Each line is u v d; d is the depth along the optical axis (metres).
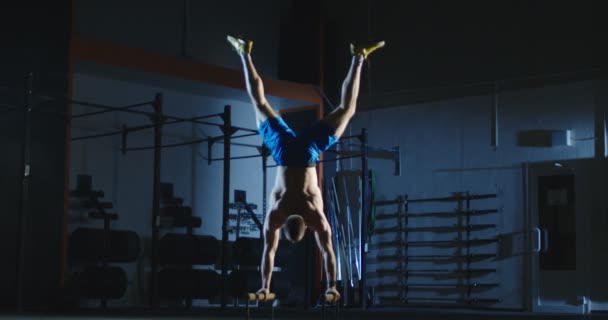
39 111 11.83
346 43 16.56
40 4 12.75
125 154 14.75
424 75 15.48
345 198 16.03
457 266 14.66
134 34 14.92
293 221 6.12
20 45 12.52
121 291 13.34
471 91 14.81
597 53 13.32
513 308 13.89
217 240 15.05
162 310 12.46
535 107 14.00
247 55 7.17
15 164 12.34
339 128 7.00
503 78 14.44
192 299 14.98
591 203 13.17
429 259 15.01
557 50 13.82
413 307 15.02
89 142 14.21
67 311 11.79
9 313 10.75
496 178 14.36
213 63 16.09
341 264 15.62
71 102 11.76
